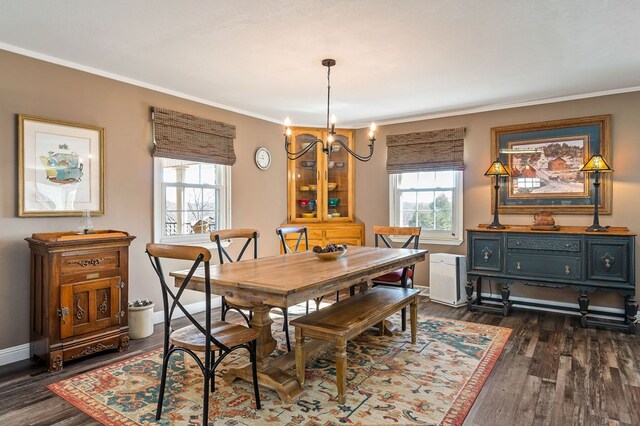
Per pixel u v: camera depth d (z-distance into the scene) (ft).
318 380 8.36
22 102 9.57
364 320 8.09
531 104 14.28
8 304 9.37
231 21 8.11
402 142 16.92
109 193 11.30
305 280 7.27
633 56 9.98
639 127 12.57
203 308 14.14
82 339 9.33
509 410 7.09
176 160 13.37
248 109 15.37
